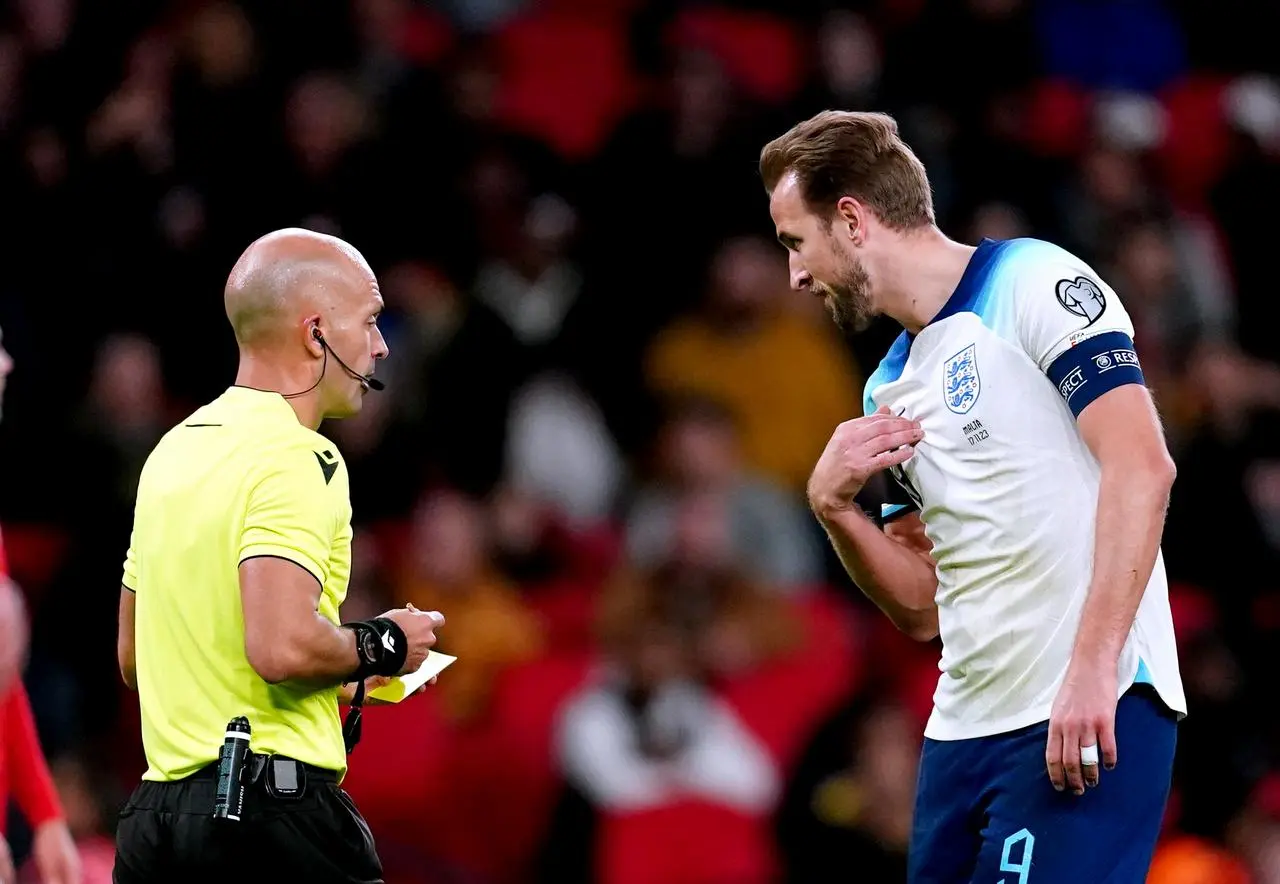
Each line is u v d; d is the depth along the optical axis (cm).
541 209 3606
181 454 1409
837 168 1462
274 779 1348
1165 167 4475
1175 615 3356
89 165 3294
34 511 3053
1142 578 1322
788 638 3123
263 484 1359
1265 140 4331
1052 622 1390
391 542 3150
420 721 2958
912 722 2919
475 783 2956
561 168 3716
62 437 3052
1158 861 2980
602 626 3050
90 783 2645
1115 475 1338
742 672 3078
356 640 1373
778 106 3838
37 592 2986
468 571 3084
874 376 1530
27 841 2481
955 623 1446
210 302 3250
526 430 3366
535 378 3425
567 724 2959
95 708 2883
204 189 3328
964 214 3797
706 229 3666
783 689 3077
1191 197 4538
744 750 2975
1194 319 3966
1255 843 2997
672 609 3044
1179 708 1405
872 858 2822
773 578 3312
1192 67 4856
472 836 2934
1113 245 3909
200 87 3403
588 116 4331
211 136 3369
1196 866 2955
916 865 1484
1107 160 4022
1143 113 4416
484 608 3070
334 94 3453
